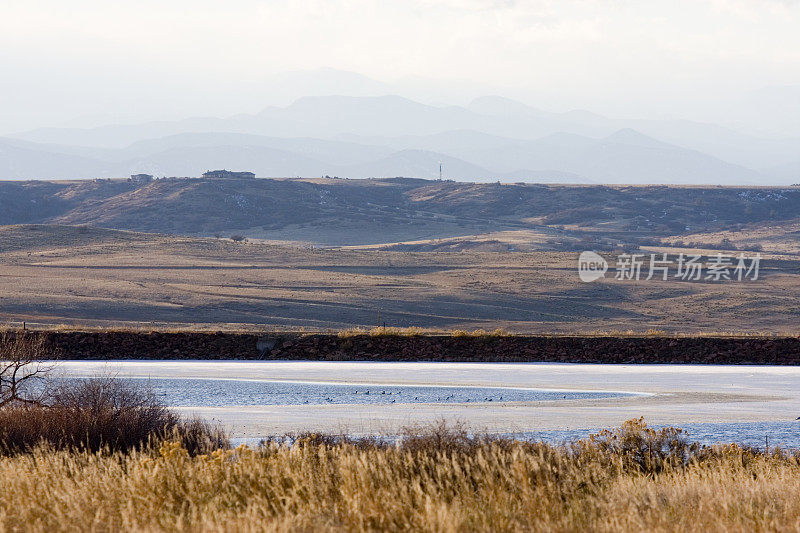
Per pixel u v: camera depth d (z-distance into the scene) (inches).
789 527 1273.4
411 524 1251.8
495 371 5590.6
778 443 2861.7
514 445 1952.5
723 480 1669.5
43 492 1453.0
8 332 6274.6
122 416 2362.2
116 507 1376.7
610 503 1379.2
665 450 2234.3
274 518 1242.0
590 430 3139.8
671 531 1263.5
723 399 4178.2
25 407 2492.6
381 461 1550.2
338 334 6776.6
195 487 1469.0
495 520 1273.4
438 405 3907.5
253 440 2778.1
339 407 3823.8
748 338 6535.4
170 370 5442.9
